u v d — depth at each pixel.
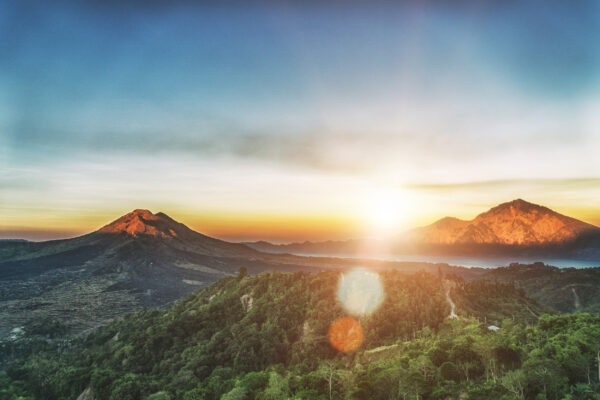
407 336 157.12
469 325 148.12
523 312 196.25
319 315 178.25
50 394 172.62
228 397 112.88
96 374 161.12
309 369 145.25
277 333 172.00
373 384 97.25
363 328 166.00
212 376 145.62
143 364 177.75
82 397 156.38
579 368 88.56
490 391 80.25
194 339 187.12
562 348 97.50
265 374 130.62
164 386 147.75
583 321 130.38
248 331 175.25
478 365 100.88
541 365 85.44
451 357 103.50
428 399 91.06
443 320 171.25
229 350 166.00
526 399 82.31
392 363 109.38
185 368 159.50
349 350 155.12
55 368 194.25
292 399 102.00
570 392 81.25
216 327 195.12
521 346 107.88
